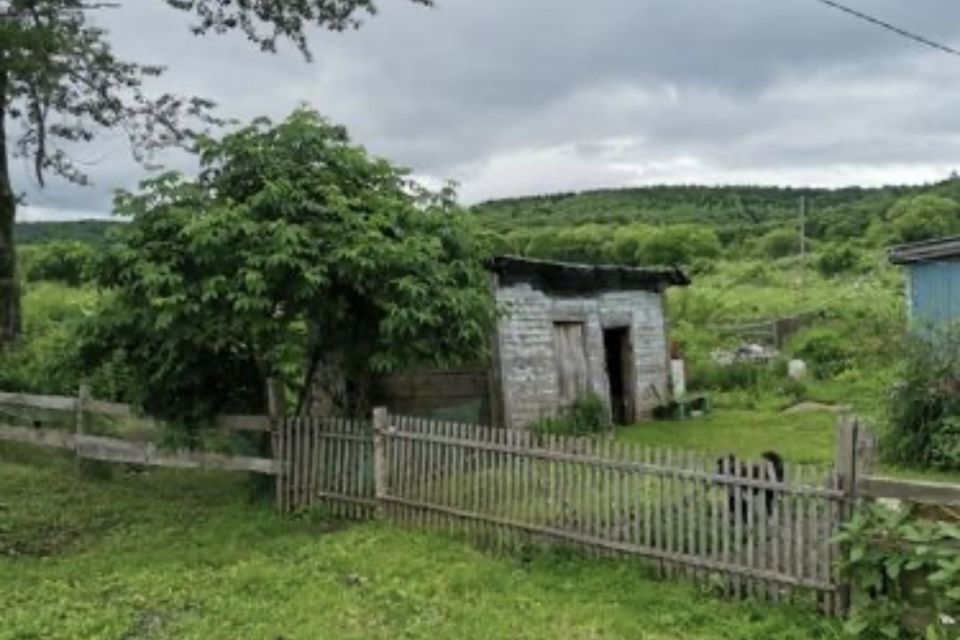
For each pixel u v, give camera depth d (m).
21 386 15.58
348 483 10.91
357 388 12.65
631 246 70.44
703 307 41.81
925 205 66.94
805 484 7.51
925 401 14.55
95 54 20.22
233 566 9.02
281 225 10.59
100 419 13.74
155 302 10.30
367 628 7.29
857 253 59.06
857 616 6.97
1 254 19.97
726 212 102.31
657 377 21.88
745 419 20.20
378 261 10.69
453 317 11.23
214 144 11.66
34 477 13.33
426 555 9.16
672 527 8.35
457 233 11.96
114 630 7.30
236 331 10.97
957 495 6.81
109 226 11.29
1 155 20.11
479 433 9.79
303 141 11.88
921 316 16.84
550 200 114.12
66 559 9.42
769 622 7.25
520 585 8.27
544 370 17.48
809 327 32.25
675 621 7.39
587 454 8.91
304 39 20.56
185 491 12.55
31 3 18.34
